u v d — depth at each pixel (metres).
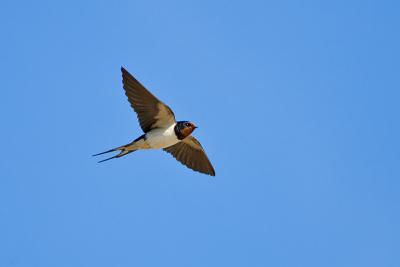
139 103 15.44
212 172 16.70
